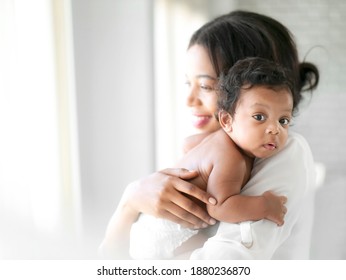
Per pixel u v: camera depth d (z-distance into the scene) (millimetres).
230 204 803
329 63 2412
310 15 2410
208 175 870
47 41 1329
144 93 1809
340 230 2340
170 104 2076
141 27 1771
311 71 1157
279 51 1004
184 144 1029
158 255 908
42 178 1328
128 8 1730
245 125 834
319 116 2420
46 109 1339
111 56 1688
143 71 1805
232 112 856
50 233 1355
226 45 945
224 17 1037
